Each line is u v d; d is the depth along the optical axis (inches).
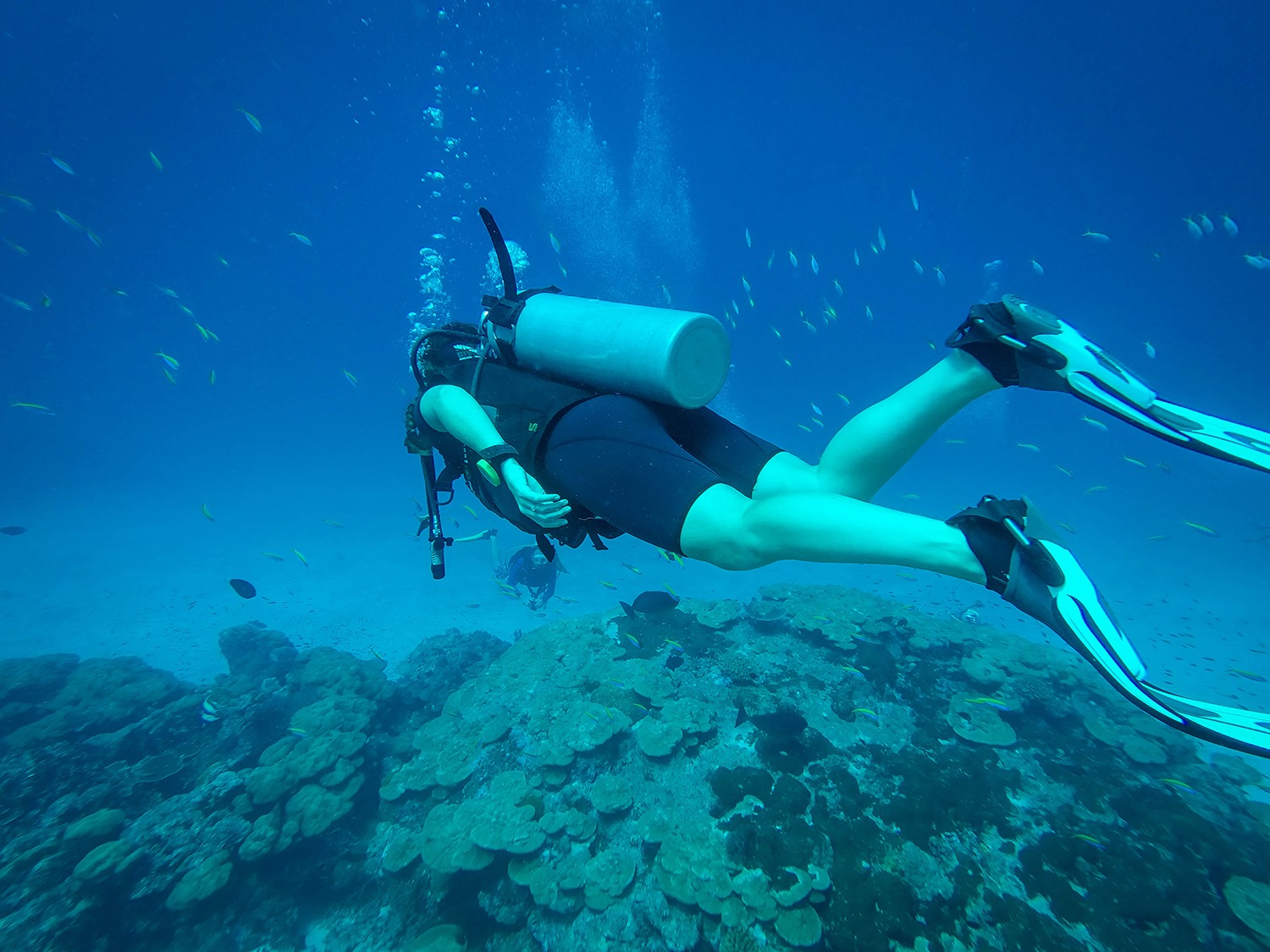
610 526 85.0
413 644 573.6
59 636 629.6
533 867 244.8
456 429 80.6
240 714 371.6
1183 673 484.1
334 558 863.1
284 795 295.0
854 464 71.6
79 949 238.8
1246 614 588.1
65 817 293.6
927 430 69.3
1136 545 848.9
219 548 946.1
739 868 232.2
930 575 710.5
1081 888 222.8
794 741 277.7
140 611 685.9
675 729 287.4
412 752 337.1
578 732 293.7
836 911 217.6
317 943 257.6
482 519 1025.5
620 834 254.7
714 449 89.8
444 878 251.4
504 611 637.3
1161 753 289.1
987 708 301.6
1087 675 344.5
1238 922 211.5
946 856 235.0
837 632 350.3
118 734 360.5
